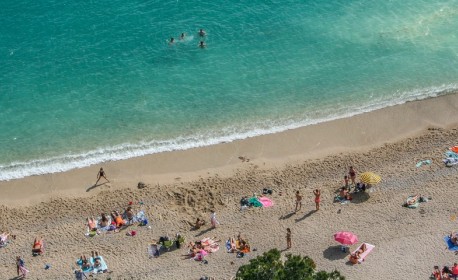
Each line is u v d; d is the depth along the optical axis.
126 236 51.69
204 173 58.41
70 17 75.94
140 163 59.94
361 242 49.88
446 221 51.28
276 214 52.91
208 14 76.44
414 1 77.88
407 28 74.25
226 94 66.94
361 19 75.50
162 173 58.69
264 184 56.34
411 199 53.12
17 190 57.59
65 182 58.19
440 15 75.81
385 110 64.88
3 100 66.44
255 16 76.12
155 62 70.44
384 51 71.56
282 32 73.94
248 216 52.91
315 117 64.44
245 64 70.19
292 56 71.06
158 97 66.69
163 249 50.38
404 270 47.56
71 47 72.19
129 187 57.09
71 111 65.38
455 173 55.97
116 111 65.38
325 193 54.78
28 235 52.38
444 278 46.38
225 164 59.44
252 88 67.56
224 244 50.44
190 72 69.31
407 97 66.38
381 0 78.19
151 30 74.31
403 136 61.84
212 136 62.72
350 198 53.84
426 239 49.91
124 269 48.84
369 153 59.62
